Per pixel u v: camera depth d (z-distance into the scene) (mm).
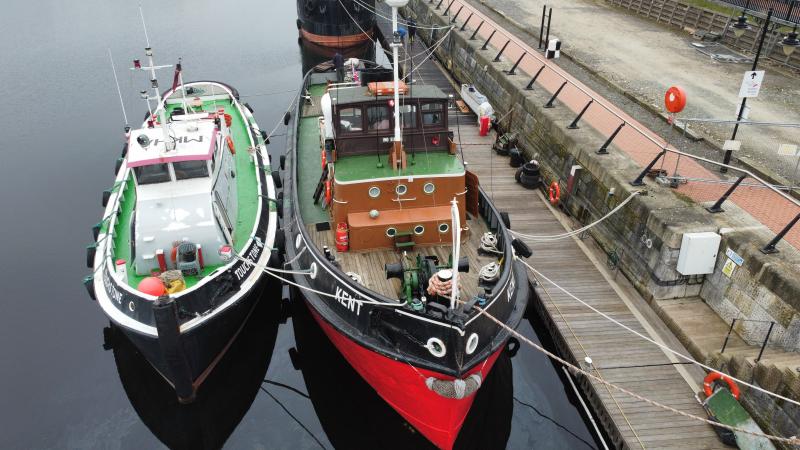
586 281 14281
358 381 12461
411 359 9734
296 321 14844
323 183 14141
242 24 42156
